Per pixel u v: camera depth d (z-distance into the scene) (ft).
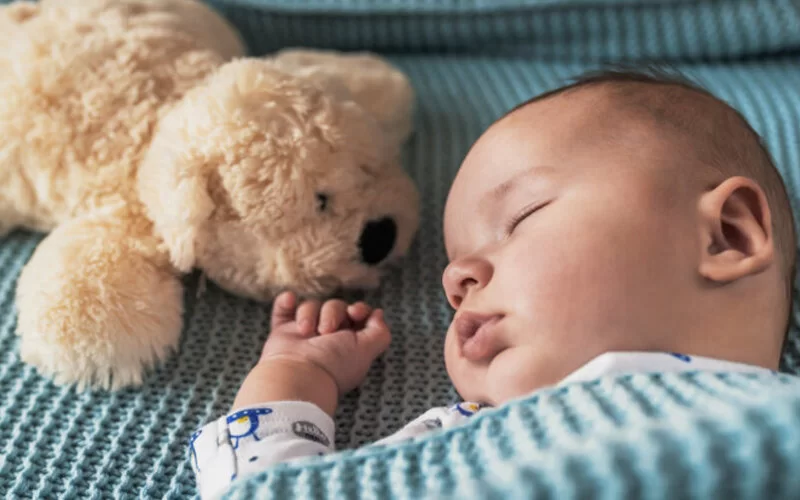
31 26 3.08
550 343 2.20
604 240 2.21
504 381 2.24
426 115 3.93
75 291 2.66
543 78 4.15
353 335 2.77
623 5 4.05
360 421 2.68
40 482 2.46
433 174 3.59
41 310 2.66
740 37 4.08
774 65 4.15
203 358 2.87
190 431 2.64
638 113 2.50
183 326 2.95
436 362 2.86
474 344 2.31
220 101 2.67
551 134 2.49
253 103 2.68
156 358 2.79
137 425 2.65
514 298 2.26
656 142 2.40
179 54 3.07
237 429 2.31
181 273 2.95
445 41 4.36
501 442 1.80
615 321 2.17
